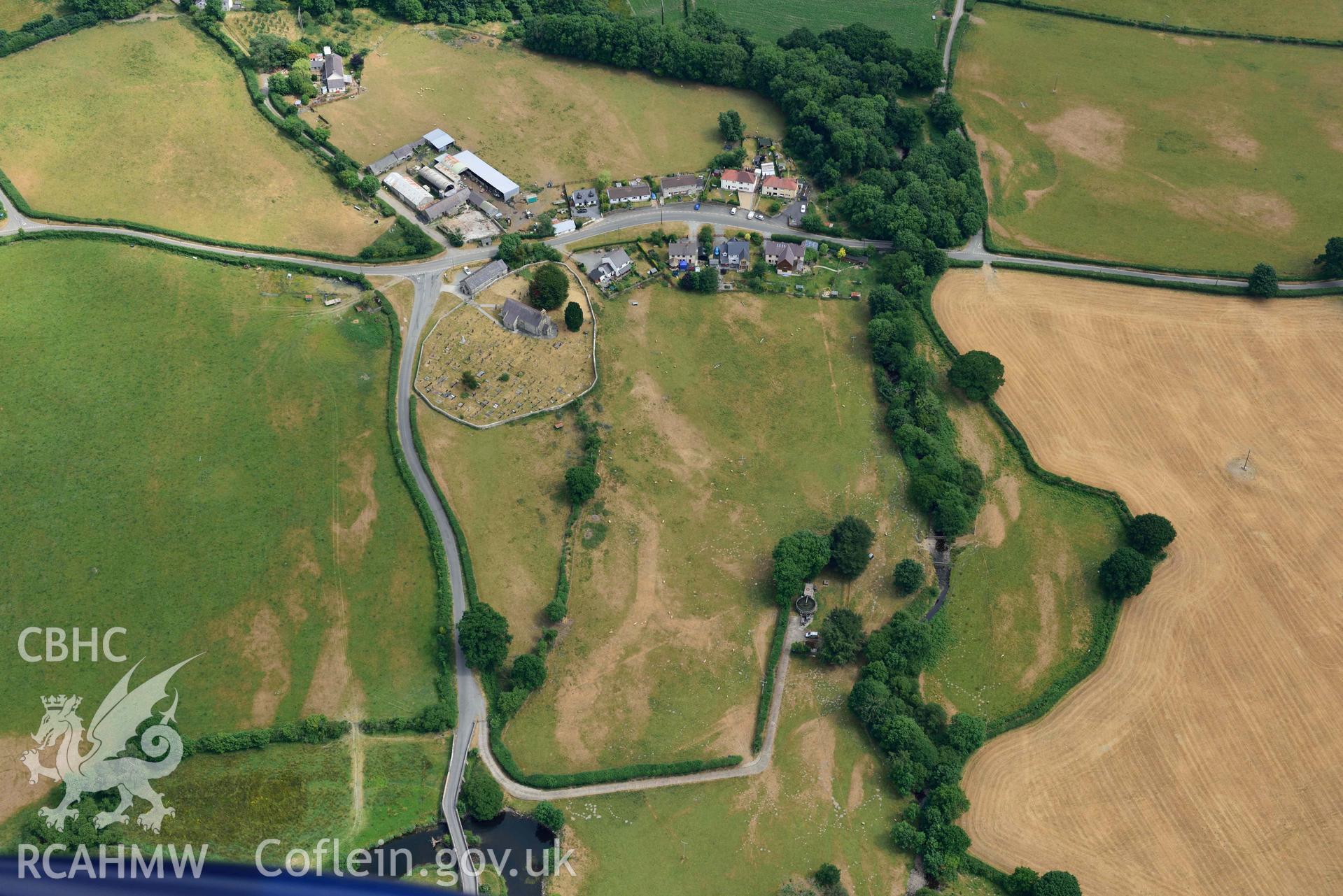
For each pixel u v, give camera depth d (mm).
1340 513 186125
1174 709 161125
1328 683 164250
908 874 143625
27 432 179875
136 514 171750
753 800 149625
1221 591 175625
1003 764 154875
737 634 167750
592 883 140250
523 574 171500
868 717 155375
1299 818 149625
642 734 155500
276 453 182625
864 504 185125
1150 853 146000
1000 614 173000
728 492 185000
